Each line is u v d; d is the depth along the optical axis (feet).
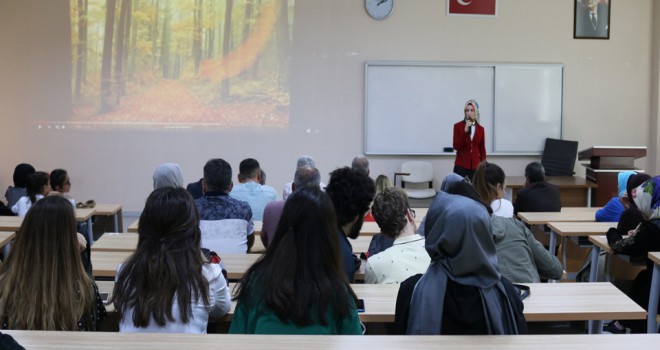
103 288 9.52
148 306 6.47
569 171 25.13
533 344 5.68
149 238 6.73
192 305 6.70
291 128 26.17
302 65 25.94
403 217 9.18
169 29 25.76
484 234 6.15
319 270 5.87
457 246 6.17
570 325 9.64
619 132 26.61
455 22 25.93
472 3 25.86
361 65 25.98
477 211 6.16
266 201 15.05
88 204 18.67
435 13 25.82
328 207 6.01
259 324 5.89
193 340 5.54
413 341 5.67
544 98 26.27
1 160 26.03
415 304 6.40
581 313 8.00
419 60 25.93
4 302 7.00
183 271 6.62
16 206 16.72
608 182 23.24
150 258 6.60
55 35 25.73
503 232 9.80
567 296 8.64
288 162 26.27
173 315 6.57
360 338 5.66
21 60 25.80
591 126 26.53
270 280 5.83
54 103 25.95
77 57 25.80
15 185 18.84
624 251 11.76
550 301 8.43
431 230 6.40
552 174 25.59
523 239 9.90
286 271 5.82
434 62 25.91
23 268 7.02
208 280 7.06
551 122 26.37
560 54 26.23
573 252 16.40
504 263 9.75
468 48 26.02
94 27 25.73
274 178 26.32
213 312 7.43
